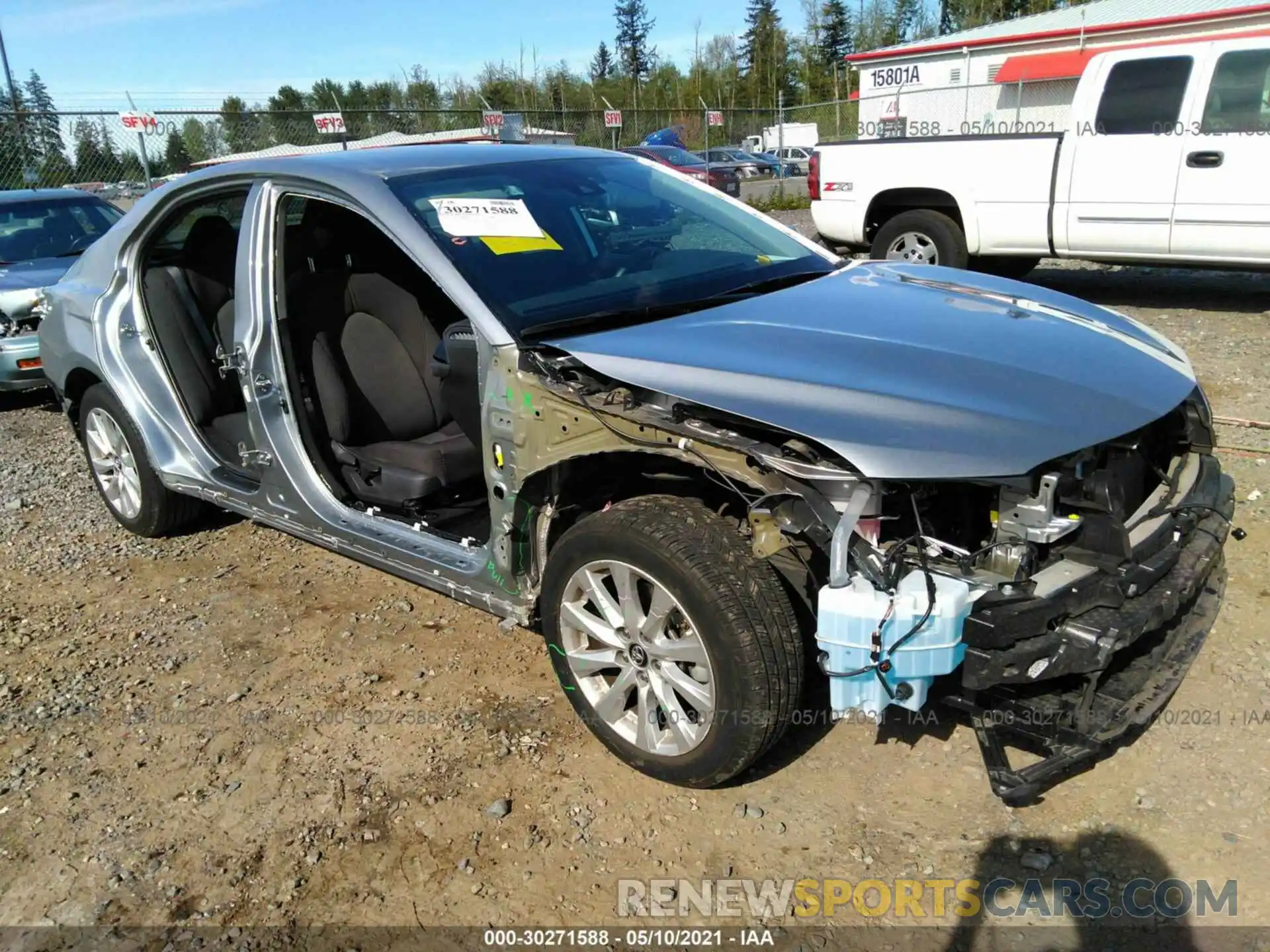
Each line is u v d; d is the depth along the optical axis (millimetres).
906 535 2473
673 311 3219
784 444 2395
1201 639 2828
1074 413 2451
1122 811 2672
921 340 2814
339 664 3652
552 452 2807
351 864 2668
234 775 3055
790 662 2531
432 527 3553
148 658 3779
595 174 3922
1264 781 2730
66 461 6336
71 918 2549
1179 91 7527
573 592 2879
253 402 3752
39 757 3203
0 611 4242
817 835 2674
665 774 2795
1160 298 8898
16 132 12328
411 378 4059
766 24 62625
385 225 3293
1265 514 4211
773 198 21172
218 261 4617
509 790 2908
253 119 15141
